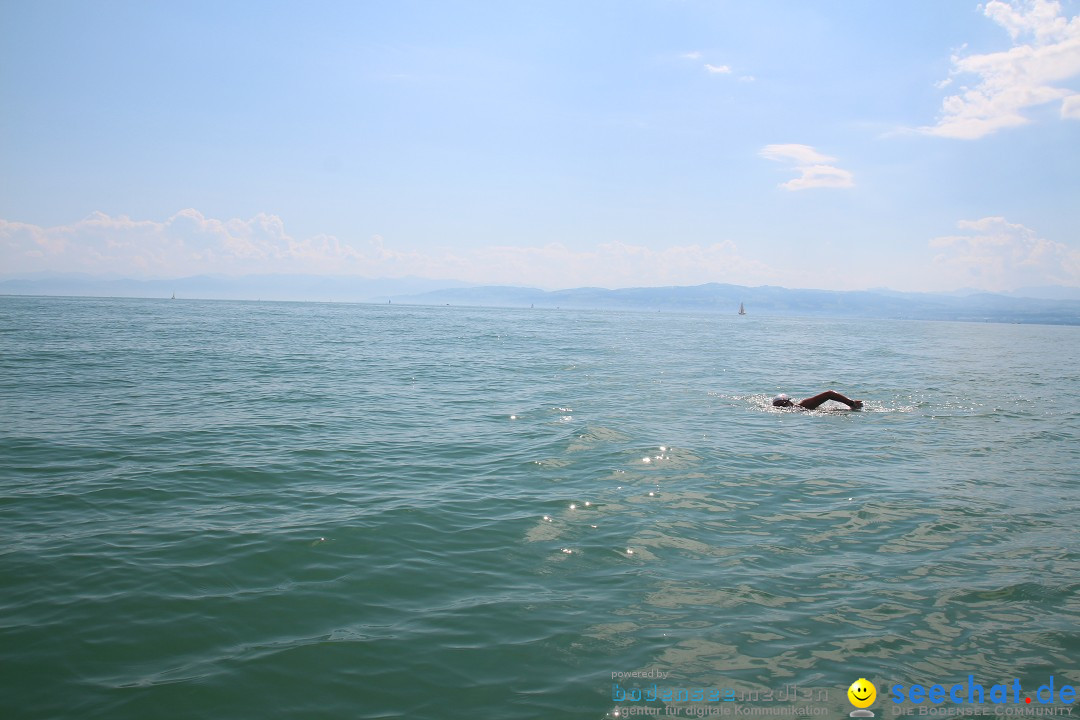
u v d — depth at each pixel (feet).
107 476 36.65
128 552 26.13
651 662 19.19
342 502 33.27
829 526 31.07
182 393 66.95
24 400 60.44
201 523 29.68
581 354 134.10
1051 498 36.22
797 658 19.51
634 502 34.06
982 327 524.11
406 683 17.95
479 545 27.96
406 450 44.88
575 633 20.75
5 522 29.17
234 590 23.21
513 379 87.15
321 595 23.03
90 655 18.84
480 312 609.42
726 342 198.08
